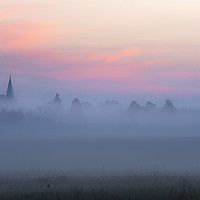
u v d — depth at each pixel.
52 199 64.62
